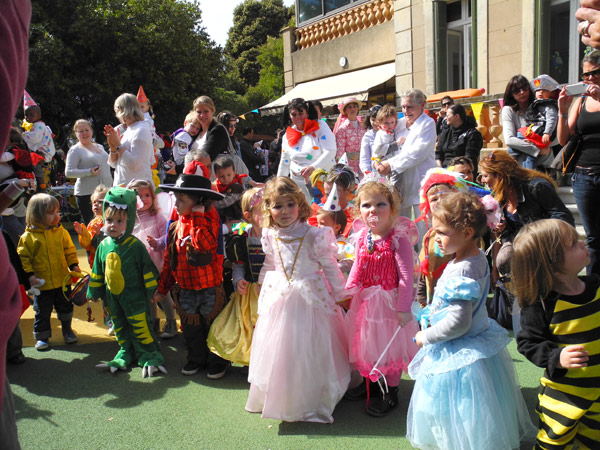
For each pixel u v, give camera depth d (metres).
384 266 2.82
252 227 3.40
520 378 3.20
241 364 3.31
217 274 3.43
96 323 4.57
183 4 19.72
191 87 19.98
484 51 9.66
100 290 3.65
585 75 3.58
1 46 0.93
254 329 3.15
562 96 3.78
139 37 17.75
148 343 3.58
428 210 3.33
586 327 2.01
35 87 16.02
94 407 3.04
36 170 7.16
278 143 8.10
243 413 2.95
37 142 7.20
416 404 2.40
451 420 2.24
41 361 3.74
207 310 3.42
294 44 15.39
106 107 17.64
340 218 3.56
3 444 1.11
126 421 2.88
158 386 3.32
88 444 2.65
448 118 5.69
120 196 3.54
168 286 3.56
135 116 4.80
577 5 8.38
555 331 2.06
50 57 16.14
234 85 31.41
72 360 3.76
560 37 8.71
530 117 5.14
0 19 0.94
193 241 3.30
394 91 12.55
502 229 3.52
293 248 2.90
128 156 4.69
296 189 2.91
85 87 17.17
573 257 1.99
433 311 2.43
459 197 2.33
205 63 20.23
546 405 2.12
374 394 3.03
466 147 5.62
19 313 1.06
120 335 3.62
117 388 3.29
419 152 4.62
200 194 3.29
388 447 2.53
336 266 2.94
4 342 1.00
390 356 2.77
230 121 6.27
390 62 12.52
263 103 27.66
